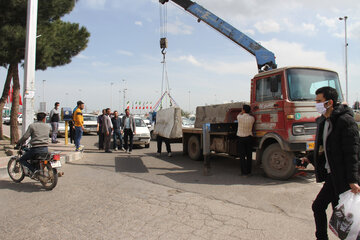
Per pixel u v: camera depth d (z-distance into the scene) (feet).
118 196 18.40
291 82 22.34
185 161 32.99
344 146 9.52
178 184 21.65
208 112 35.68
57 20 44.16
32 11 31.19
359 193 9.29
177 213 15.29
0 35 34.55
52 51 40.98
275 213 15.31
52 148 37.93
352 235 9.09
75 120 35.27
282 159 22.54
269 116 23.35
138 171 26.76
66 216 14.82
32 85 31.32
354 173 9.27
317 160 10.94
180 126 29.84
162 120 36.11
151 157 36.24
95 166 29.27
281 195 18.60
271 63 31.58
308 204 16.78
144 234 12.63
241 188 20.39
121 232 12.84
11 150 31.17
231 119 31.24
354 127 9.55
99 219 14.40
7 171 23.57
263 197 18.17
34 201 17.33
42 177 19.89
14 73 40.40
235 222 14.05
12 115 40.50
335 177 9.75
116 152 41.19
